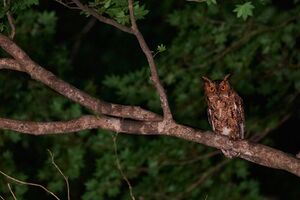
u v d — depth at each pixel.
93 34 20.36
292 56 14.03
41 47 14.35
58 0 7.50
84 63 20.23
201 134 7.66
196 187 13.97
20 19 13.93
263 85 14.12
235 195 14.06
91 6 7.58
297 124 19.12
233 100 10.95
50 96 14.07
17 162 17.25
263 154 7.67
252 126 14.35
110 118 7.68
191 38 13.85
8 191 12.58
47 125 7.63
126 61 20.06
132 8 7.12
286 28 13.81
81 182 16.70
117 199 17.38
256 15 13.78
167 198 13.86
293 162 7.61
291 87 15.09
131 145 13.94
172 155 13.86
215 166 14.19
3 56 12.48
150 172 13.73
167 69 13.76
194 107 13.89
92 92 14.23
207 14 13.83
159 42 19.62
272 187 19.42
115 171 13.48
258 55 14.42
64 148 13.66
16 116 13.91
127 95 13.73
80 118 7.67
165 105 7.55
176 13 13.91
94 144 13.68
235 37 14.71
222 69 13.70
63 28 20.16
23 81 14.20
